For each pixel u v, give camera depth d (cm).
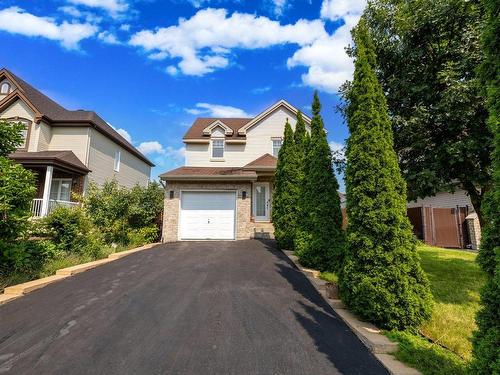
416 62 660
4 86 1691
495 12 290
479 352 254
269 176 1529
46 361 345
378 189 462
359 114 502
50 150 1661
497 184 263
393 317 414
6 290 570
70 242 898
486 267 273
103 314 478
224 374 319
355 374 319
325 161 763
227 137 1750
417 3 622
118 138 2033
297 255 812
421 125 612
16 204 675
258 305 515
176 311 489
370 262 449
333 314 479
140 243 1204
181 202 1381
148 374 319
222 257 918
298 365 336
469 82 532
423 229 1473
